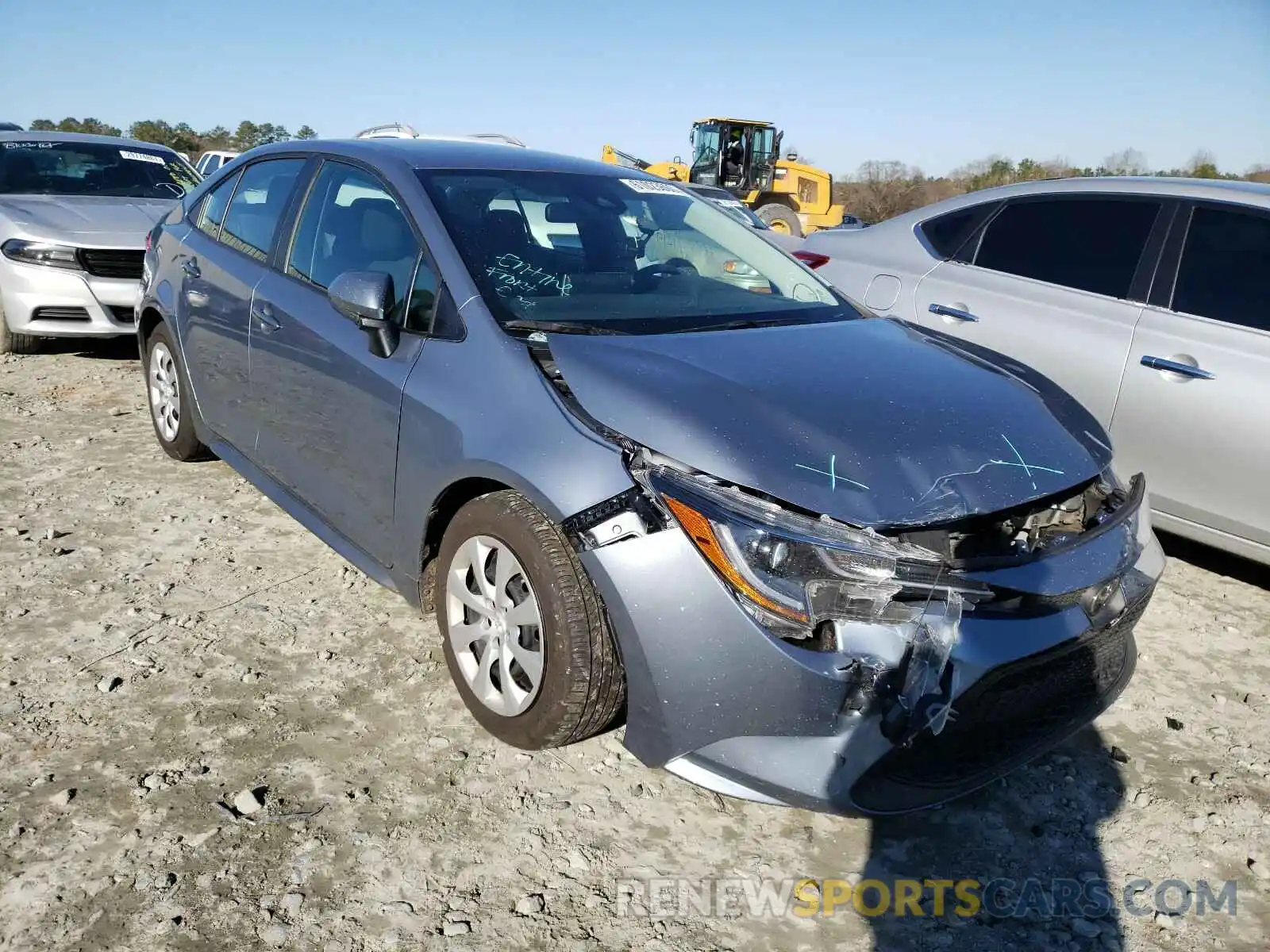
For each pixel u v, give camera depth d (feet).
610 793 8.82
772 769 7.43
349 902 7.43
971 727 7.73
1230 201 14.02
